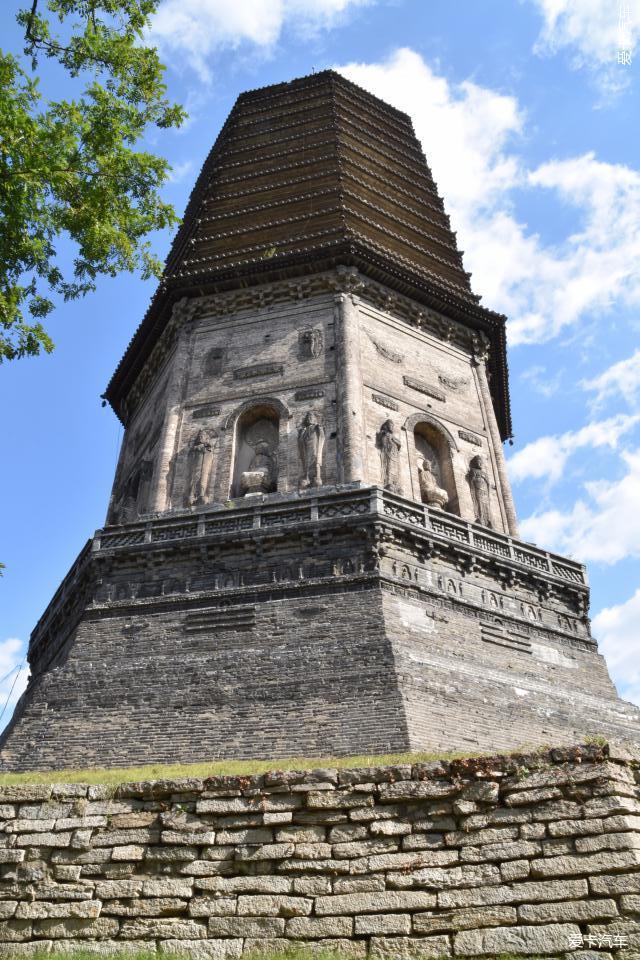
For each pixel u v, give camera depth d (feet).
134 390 143.64
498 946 34.78
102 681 85.05
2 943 38.63
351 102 166.50
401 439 112.98
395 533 93.20
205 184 159.74
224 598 91.15
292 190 143.74
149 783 42.78
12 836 42.14
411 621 86.94
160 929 38.09
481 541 101.55
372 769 41.14
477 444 121.80
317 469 104.99
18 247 58.44
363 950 35.83
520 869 36.60
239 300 127.13
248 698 79.46
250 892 38.52
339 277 123.95
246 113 166.09
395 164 159.94
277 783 41.55
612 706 95.30
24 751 80.33
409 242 140.15
